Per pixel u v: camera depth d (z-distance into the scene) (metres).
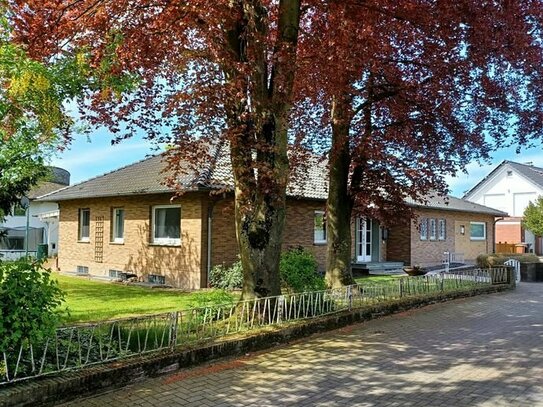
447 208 26.86
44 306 5.31
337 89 10.99
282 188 8.73
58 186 39.91
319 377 6.18
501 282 16.17
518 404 5.29
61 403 5.08
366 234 23.53
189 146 9.78
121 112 9.96
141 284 16.50
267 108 8.48
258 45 8.24
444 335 8.70
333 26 9.97
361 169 13.22
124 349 6.17
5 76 6.96
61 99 7.84
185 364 6.34
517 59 10.52
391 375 6.29
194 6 7.64
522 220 38.44
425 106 12.41
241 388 5.73
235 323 7.70
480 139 13.28
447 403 5.30
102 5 8.37
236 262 15.57
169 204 16.80
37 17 8.32
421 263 25.31
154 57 9.16
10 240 35.97
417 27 10.55
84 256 21.08
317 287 10.77
